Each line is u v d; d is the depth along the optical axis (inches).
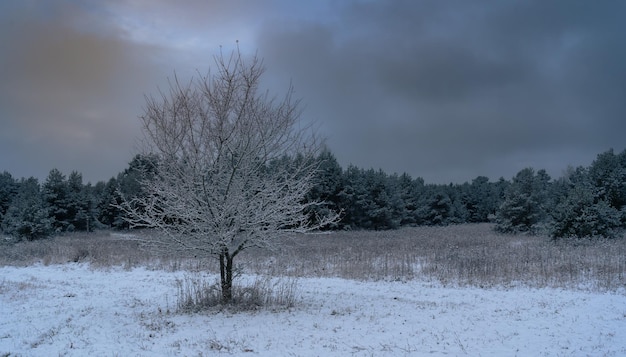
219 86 482.9
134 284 688.4
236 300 488.7
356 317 436.5
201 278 722.8
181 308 483.2
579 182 1331.2
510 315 450.0
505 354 323.0
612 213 982.4
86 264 892.0
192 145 466.6
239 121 480.1
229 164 480.1
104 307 513.0
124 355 325.7
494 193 2532.0
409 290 611.5
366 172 1929.1
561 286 603.2
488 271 682.2
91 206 1857.8
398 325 406.6
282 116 500.4
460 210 2358.5
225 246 470.6
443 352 326.3
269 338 363.6
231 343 351.9
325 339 360.5
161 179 498.0
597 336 370.9
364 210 1824.6
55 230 1612.9
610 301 512.4
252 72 489.1
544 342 353.4
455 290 607.5
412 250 928.3
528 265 714.8
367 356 316.8
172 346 346.6
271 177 496.4
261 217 473.1
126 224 1943.9
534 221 1321.4
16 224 1316.4
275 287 605.0
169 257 890.7
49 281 722.8
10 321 439.2
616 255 765.3
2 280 728.3
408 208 2180.1
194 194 462.3
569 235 973.8
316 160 531.8
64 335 386.3
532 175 1389.0
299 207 496.7
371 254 882.1
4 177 2300.7
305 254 904.3
